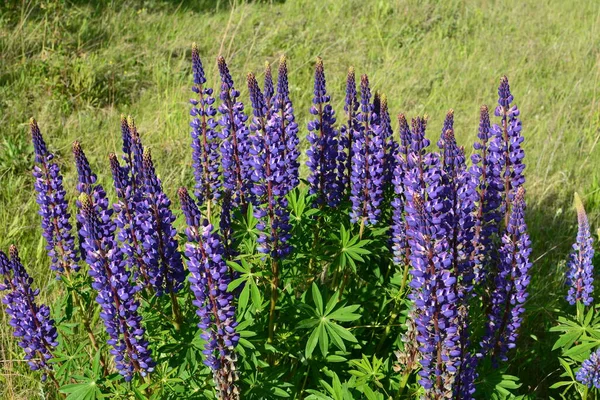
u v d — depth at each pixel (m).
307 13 5.29
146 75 4.03
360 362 2.09
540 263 2.78
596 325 2.12
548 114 3.85
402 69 4.37
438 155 1.95
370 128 2.14
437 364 1.84
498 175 2.10
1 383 2.30
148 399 1.96
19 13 4.29
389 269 2.27
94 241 1.83
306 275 2.21
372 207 2.17
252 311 2.03
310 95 3.96
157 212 1.95
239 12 5.02
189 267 1.82
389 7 5.41
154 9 4.99
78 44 4.12
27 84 3.69
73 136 3.32
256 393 1.99
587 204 3.17
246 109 3.65
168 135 3.37
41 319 2.00
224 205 2.08
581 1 6.11
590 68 4.65
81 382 1.99
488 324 2.10
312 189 2.22
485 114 2.08
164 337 2.03
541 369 2.34
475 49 4.80
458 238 1.96
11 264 1.98
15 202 2.91
